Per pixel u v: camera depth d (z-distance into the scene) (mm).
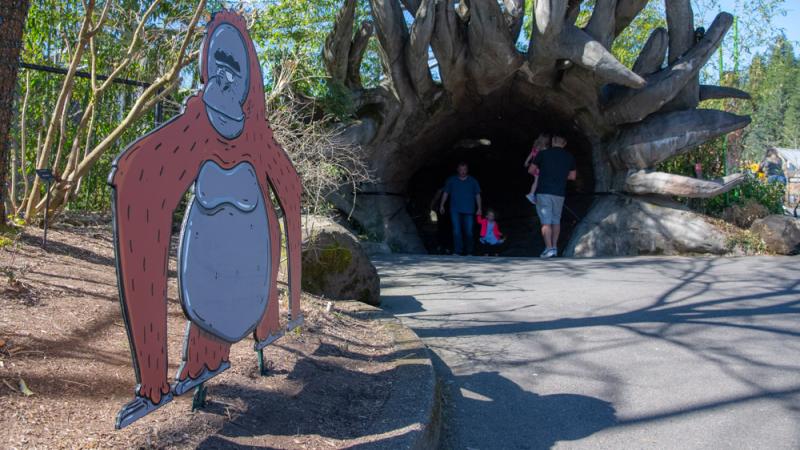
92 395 3176
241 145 3379
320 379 3945
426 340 5754
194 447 2859
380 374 4160
